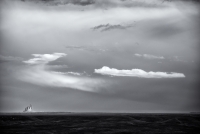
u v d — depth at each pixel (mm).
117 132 102750
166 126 128375
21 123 146500
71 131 105875
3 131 104438
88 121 166750
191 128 118938
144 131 106188
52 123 149375
